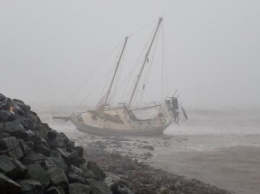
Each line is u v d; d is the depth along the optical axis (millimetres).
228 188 17328
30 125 10320
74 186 8398
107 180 10625
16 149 8102
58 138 11438
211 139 40312
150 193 12305
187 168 22188
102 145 30609
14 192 6426
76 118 40281
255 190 17062
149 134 41062
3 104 10562
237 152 29703
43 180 7590
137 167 19172
